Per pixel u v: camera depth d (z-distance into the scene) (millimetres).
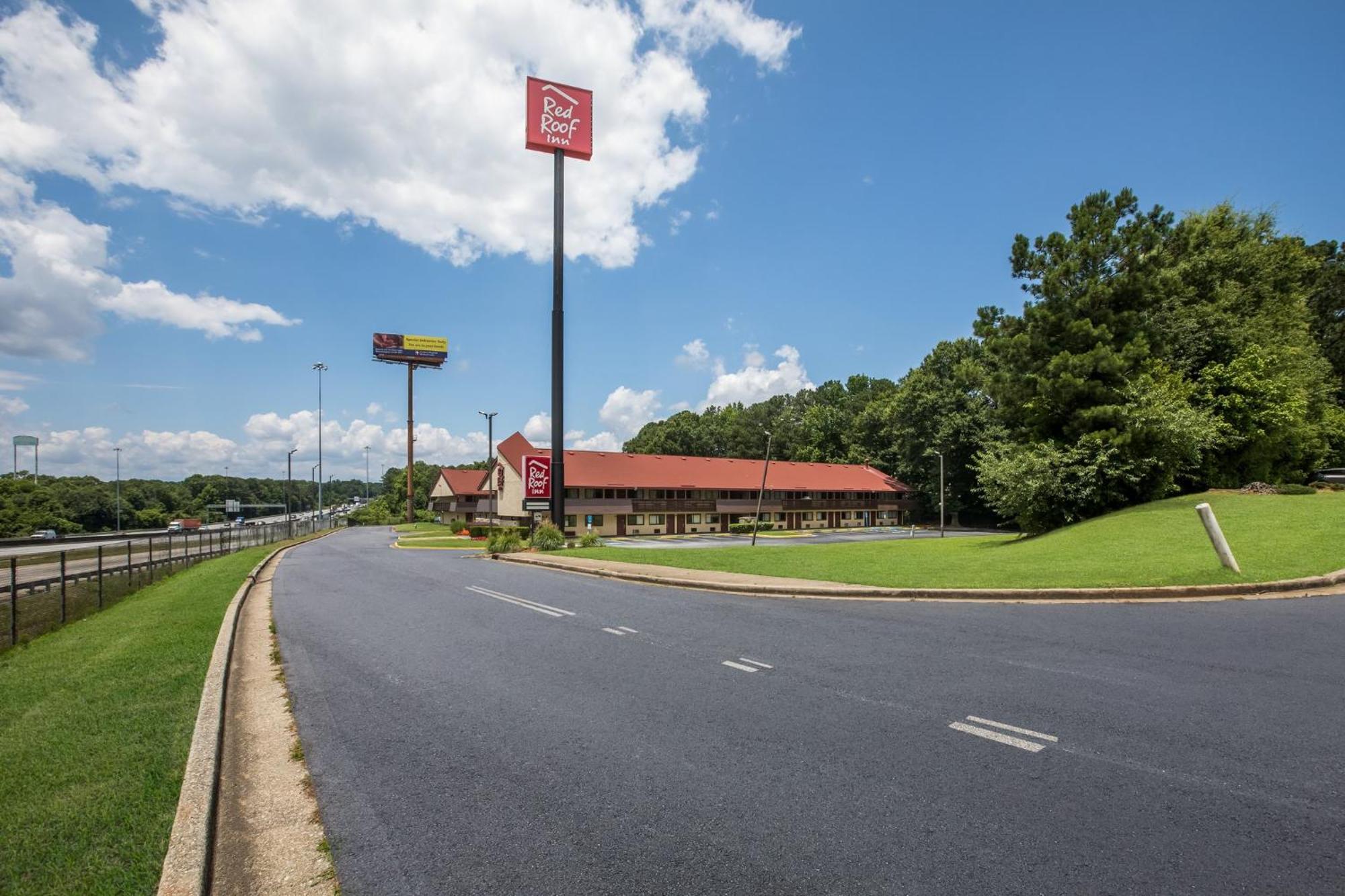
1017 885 3203
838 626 9445
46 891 3238
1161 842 3547
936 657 7430
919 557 17453
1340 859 3314
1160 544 14156
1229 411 25125
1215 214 31281
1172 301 26562
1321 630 7645
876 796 4215
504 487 58344
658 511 57844
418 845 3830
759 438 93938
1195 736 4914
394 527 88000
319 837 3973
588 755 5094
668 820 4012
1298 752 4574
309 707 6645
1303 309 30891
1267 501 18156
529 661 8141
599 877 3420
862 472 74125
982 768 4559
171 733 5551
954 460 64000
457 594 14992
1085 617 9055
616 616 11203
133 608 14477
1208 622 8312
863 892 3195
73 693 6895
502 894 3293
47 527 72688
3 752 5129
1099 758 4625
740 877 3369
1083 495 22016
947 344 67062
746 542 47312
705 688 6730
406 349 95125
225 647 9094
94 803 4203
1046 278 24984
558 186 36812
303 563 26656
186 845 3662
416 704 6605
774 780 4512
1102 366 22609
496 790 4535
